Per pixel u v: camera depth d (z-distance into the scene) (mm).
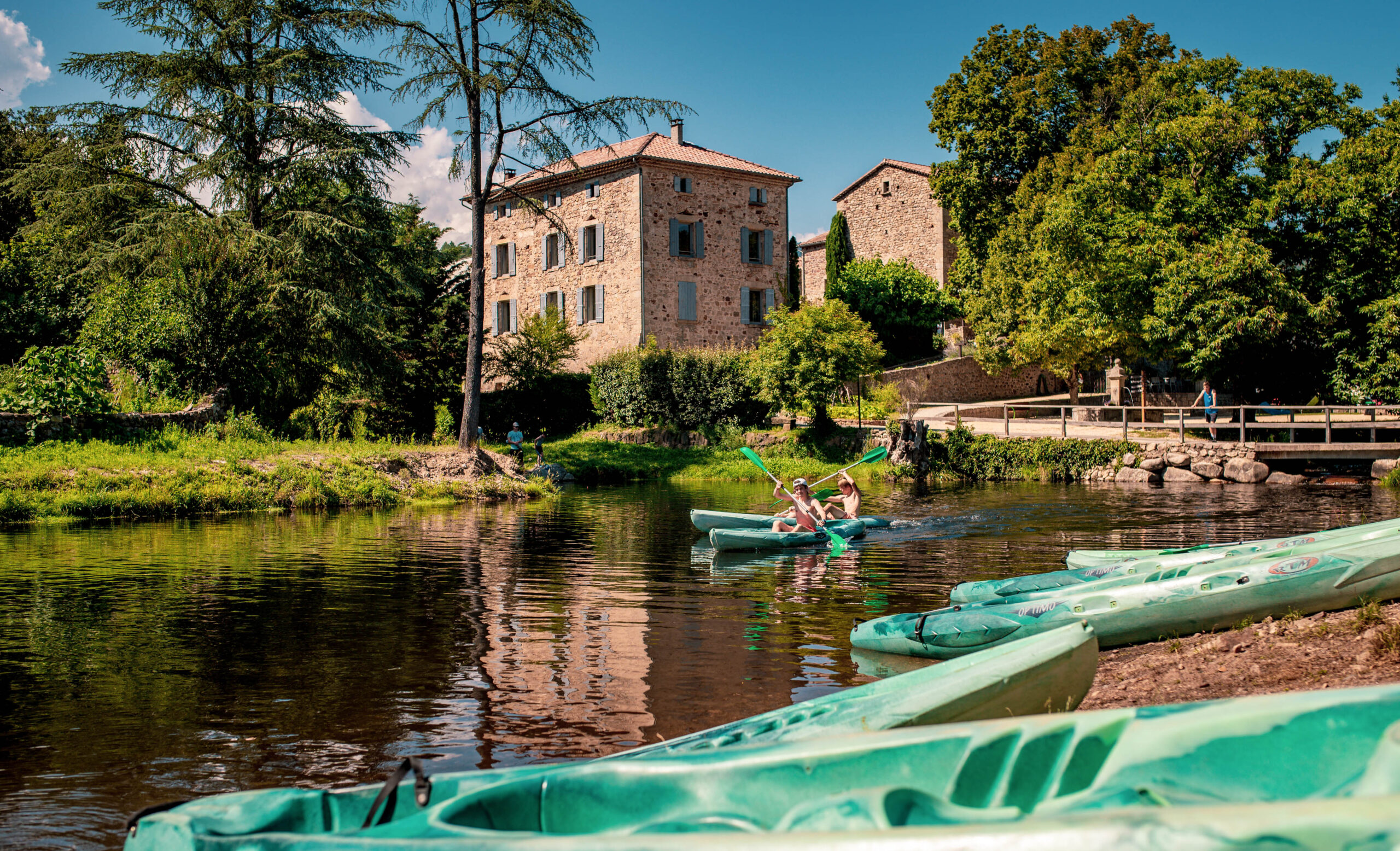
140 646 7457
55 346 28094
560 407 34500
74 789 4625
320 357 27609
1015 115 35406
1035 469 25781
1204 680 5426
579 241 38062
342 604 9148
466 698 6055
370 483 20266
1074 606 6844
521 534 14930
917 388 38344
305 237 25328
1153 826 1771
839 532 13828
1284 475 23156
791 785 2768
